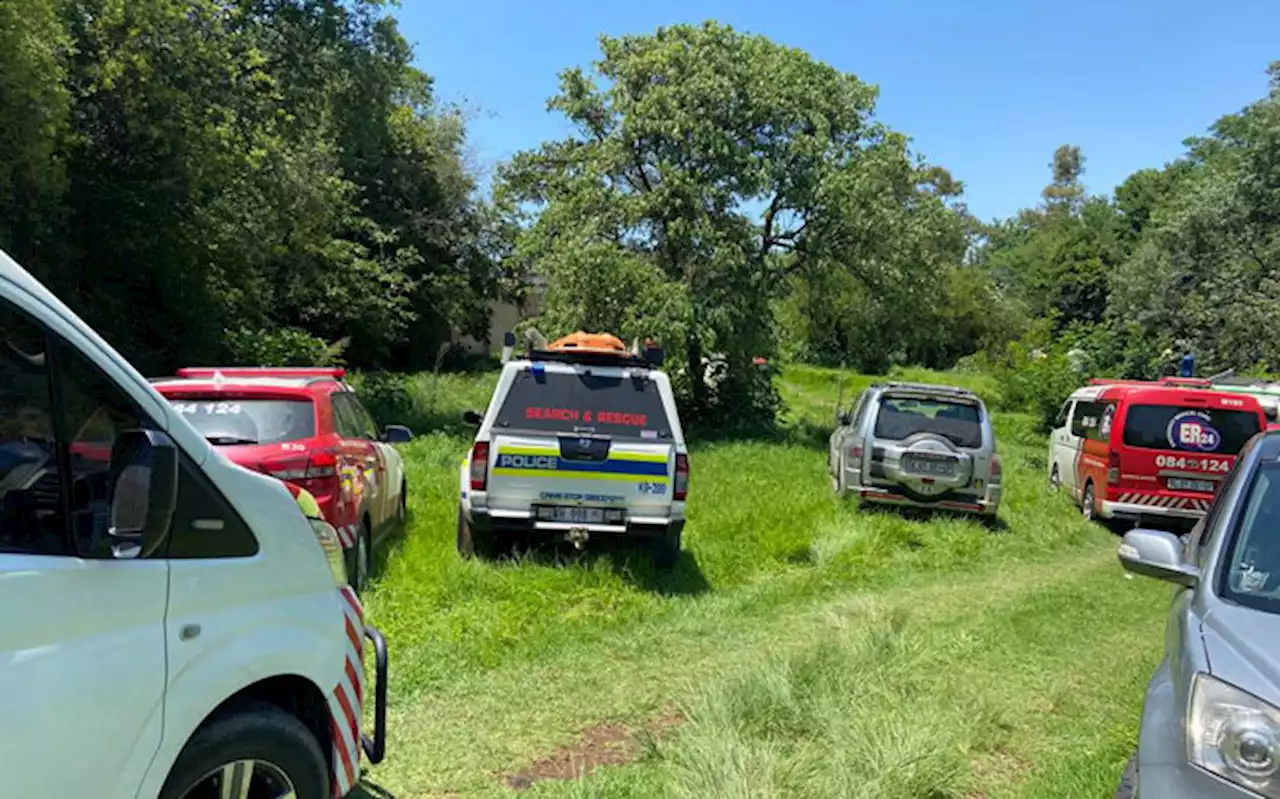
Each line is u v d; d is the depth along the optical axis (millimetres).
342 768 3262
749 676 5199
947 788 4098
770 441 20016
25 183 12219
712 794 3879
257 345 18047
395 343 32094
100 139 14367
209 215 16078
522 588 7332
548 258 19719
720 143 19094
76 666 2279
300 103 22141
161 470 2406
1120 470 11820
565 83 21203
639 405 8109
